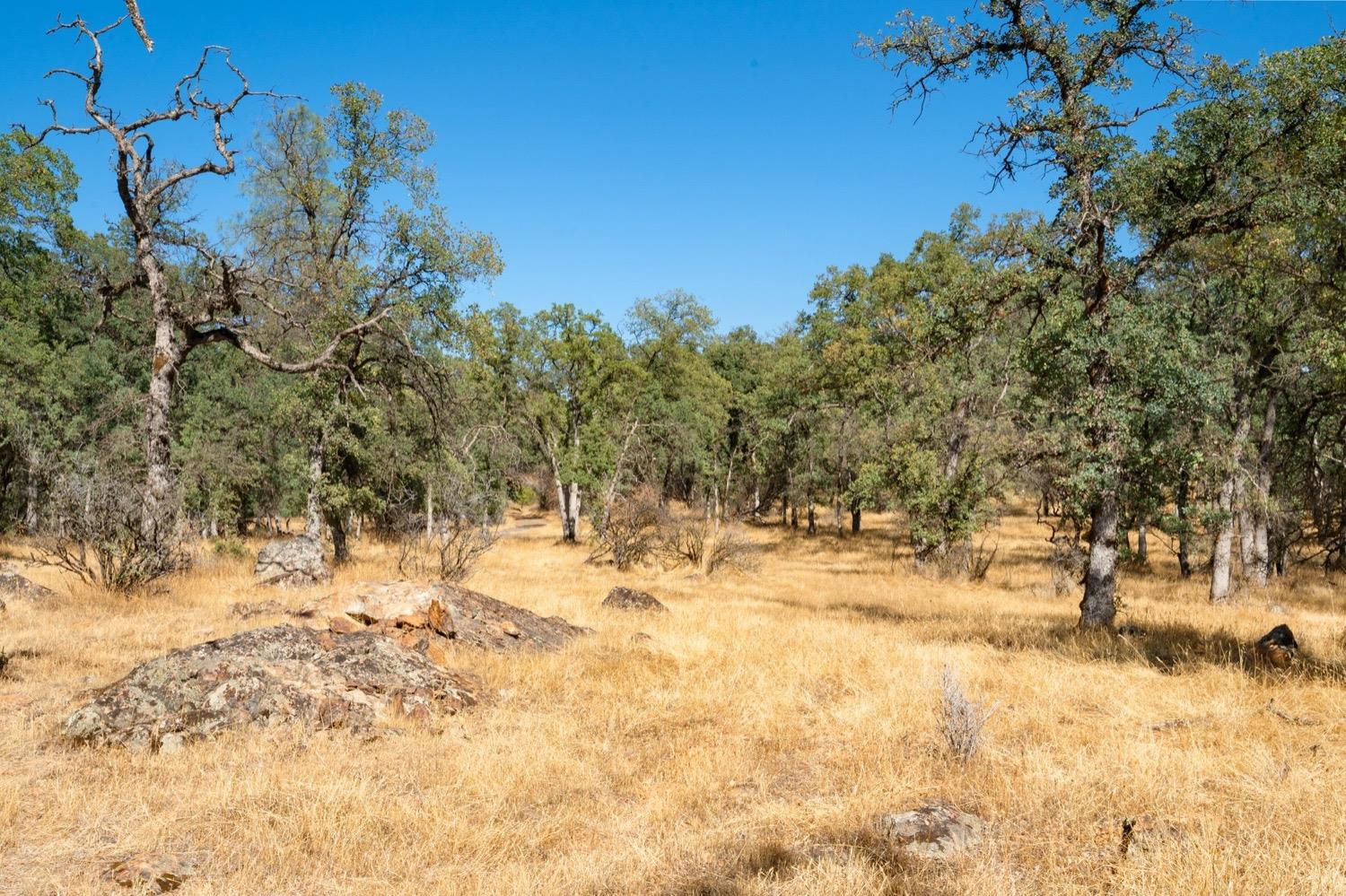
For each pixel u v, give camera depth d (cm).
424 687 783
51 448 2653
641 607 1559
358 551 2689
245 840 481
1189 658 986
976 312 1430
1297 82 1078
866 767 613
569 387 4234
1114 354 1330
